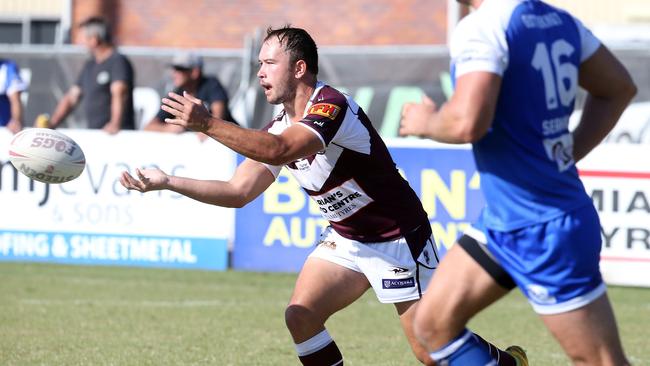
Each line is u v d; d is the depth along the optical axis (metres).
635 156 33.75
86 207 38.09
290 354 23.52
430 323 13.82
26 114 51.94
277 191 36.62
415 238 17.58
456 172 35.16
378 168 17.30
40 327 26.64
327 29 64.31
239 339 25.34
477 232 13.69
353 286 17.84
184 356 23.08
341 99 16.80
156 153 37.41
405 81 48.38
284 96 17.14
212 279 36.53
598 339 13.23
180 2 65.81
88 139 38.00
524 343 25.67
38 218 38.50
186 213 37.44
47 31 71.50
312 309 17.58
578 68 13.88
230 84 49.28
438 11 62.97
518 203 13.24
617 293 34.62
